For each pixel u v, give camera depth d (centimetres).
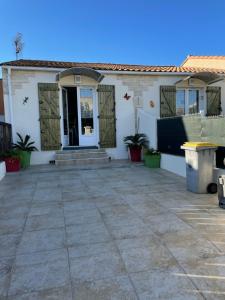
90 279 229
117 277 231
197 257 261
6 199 495
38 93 919
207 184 502
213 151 497
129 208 423
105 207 432
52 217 390
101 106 982
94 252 278
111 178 666
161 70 1024
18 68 884
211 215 381
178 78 1051
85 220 374
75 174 728
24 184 618
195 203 441
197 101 1099
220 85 1108
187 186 530
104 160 918
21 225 361
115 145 1005
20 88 906
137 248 284
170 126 747
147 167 820
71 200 478
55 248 290
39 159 933
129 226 347
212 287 213
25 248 291
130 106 1012
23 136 916
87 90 996
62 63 1064
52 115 936
